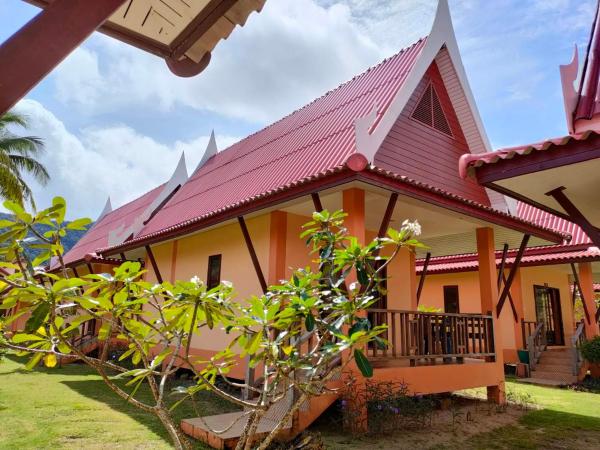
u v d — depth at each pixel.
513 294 15.12
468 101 10.83
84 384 10.79
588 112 6.75
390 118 9.08
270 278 9.09
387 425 7.06
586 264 15.31
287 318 3.08
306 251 9.84
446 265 16.78
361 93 11.12
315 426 7.14
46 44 1.58
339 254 3.65
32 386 10.34
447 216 9.34
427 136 10.15
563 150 4.59
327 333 3.29
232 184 12.60
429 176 9.81
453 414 7.75
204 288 2.83
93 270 16.11
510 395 10.23
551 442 6.72
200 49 3.04
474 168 5.22
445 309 17.23
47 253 2.60
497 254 15.32
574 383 12.63
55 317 2.48
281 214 9.39
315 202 7.15
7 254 2.41
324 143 10.09
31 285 2.34
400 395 7.29
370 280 3.59
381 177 6.82
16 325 16.83
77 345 15.35
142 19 2.78
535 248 14.60
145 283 2.85
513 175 4.92
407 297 11.52
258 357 3.05
